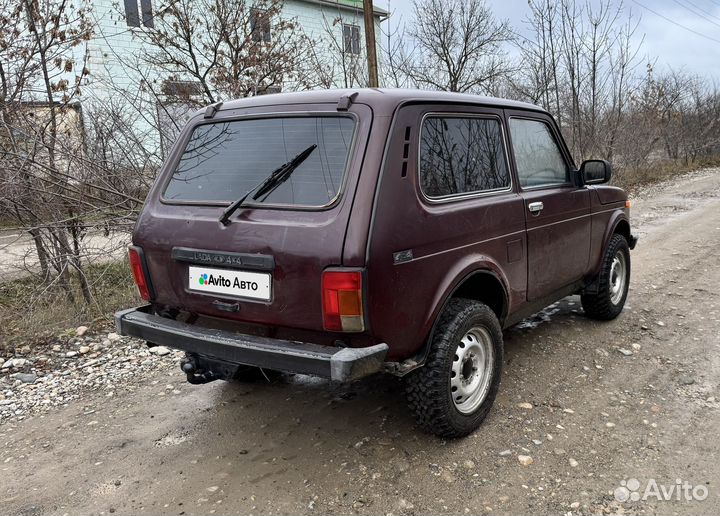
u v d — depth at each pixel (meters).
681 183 18.08
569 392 3.86
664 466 2.99
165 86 9.45
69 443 3.52
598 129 16.84
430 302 2.99
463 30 16.58
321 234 2.68
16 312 6.01
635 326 5.11
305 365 2.67
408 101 2.99
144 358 4.86
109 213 6.79
